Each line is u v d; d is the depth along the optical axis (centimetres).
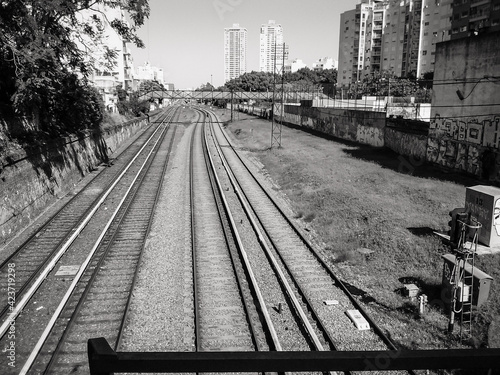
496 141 2155
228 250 1420
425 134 2825
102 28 2486
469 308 1023
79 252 1389
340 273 1280
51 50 1825
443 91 2583
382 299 1113
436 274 1229
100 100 3725
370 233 1553
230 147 4184
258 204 2052
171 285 1162
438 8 7756
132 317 995
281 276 1196
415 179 2362
